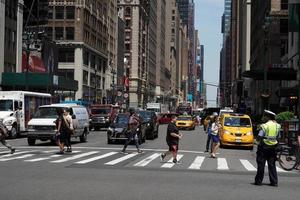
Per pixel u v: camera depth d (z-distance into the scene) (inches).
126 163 768.3
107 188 495.2
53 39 3501.5
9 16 2313.0
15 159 799.7
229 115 1234.6
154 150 1053.8
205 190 495.8
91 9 3806.6
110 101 4350.4
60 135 927.7
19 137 1518.2
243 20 5629.9
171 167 725.9
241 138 1174.3
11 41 2343.8
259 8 3740.2
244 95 4222.4
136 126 975.0
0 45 2193.7
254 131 1509.6
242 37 5787.4
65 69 3489.2
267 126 545.6
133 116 978.1
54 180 550.0
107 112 2015.3
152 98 7337.6
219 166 764.6
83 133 1280.8
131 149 1068.5
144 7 6555.1
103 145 1175.6
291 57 2303.2
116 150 1034.1
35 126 1134.4
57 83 2405.3
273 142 542.6
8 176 581.6
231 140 1175.0
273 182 544.7
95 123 1983.3
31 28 2893.7
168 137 802.2
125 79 4940.9
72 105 1233.4
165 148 1122.7
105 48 4443.9
